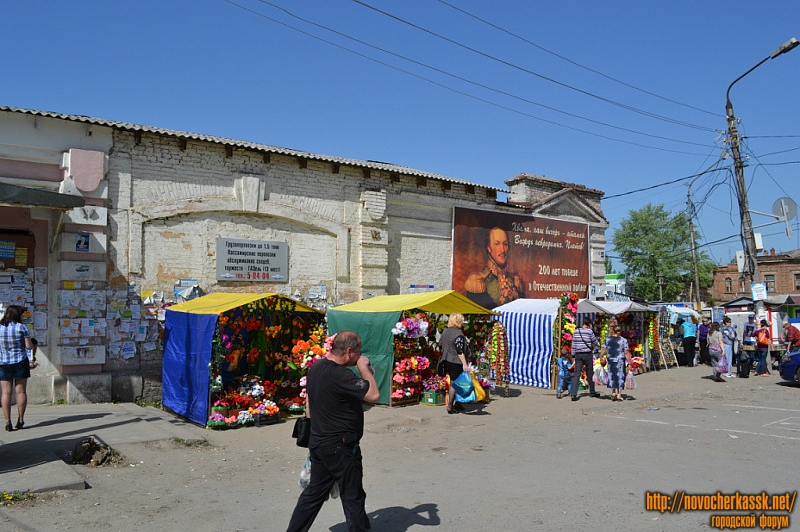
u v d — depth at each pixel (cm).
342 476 455
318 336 1137
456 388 1135
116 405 1108
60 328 1105
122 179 1191
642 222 5253
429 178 1686
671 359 2127
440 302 1258
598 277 2220
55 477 648
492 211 1862
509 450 838
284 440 919
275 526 537
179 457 804
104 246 1151
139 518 559
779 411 1170
